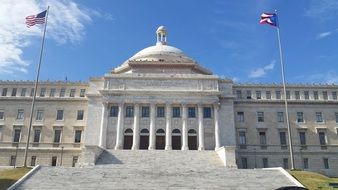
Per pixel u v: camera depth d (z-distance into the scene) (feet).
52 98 284.82
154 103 263.29
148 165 195.31
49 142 273.75
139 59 312.91
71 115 281.74
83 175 145.38
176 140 260.01
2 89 289.33
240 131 280.10
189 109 267.80
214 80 272.31
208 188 132.77
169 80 271.90
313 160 274.77
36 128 277.44
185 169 168.66
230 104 273.95
